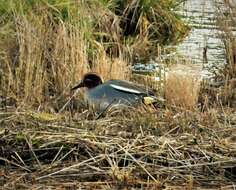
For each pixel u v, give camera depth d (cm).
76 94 1363
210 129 1127
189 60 1714
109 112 1246
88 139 1041
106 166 994
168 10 2178
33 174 966
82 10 1725
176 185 948
